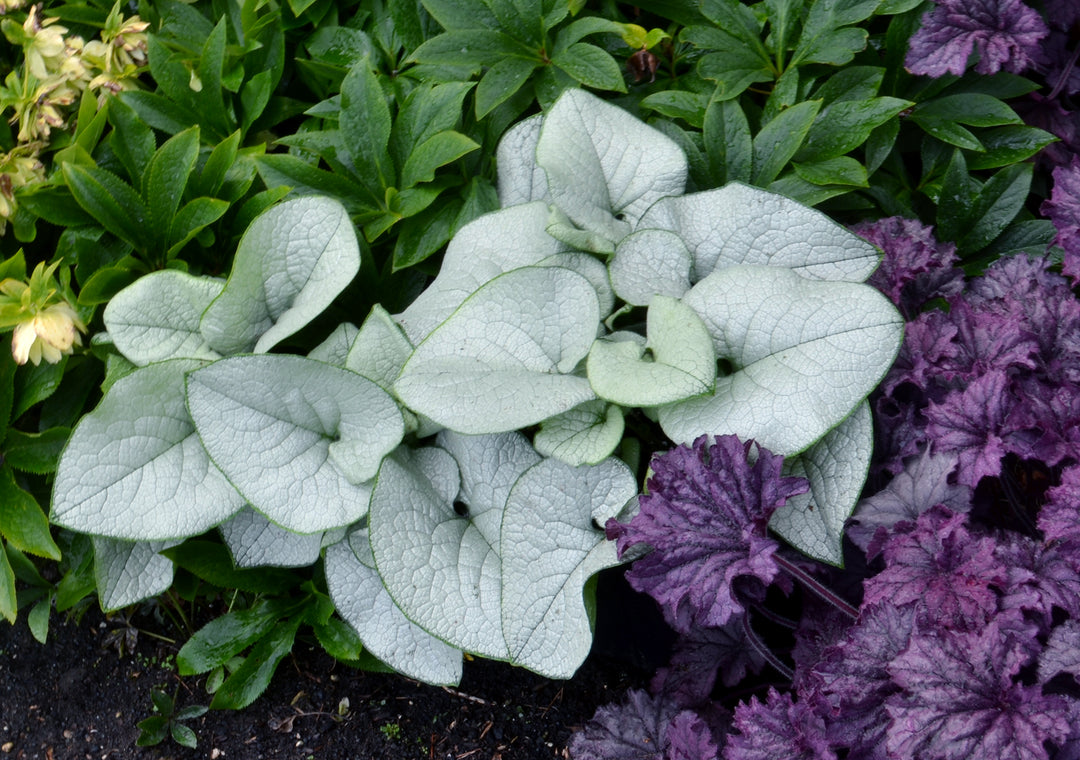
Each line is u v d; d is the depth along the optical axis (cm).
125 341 103
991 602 88
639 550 96
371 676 117
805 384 95
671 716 102
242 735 116
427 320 102
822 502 97
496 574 99
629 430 107
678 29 117
